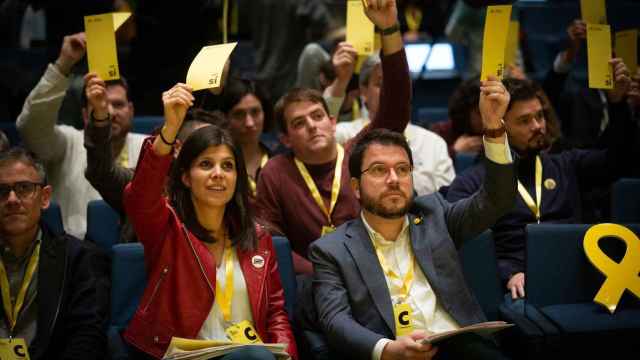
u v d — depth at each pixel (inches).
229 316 154.4
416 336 145.3
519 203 194.4
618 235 167.9
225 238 160.7
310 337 158.2
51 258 164.6
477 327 139.3
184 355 142.0
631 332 154.9
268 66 334.6
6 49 325.1
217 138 155.8
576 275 168.6
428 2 377.7
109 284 169.0
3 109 306.0
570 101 312.7
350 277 158.6
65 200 217.8
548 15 398.6
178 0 304.7
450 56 357.4
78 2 303.0
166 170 148.9
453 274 159.9
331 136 204.1
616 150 196.7
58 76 207.6
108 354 157.3
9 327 163.0
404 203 159.6
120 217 194.9
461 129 253.6
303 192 203.0
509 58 259.3
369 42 203.0
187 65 307.6
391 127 195.8
